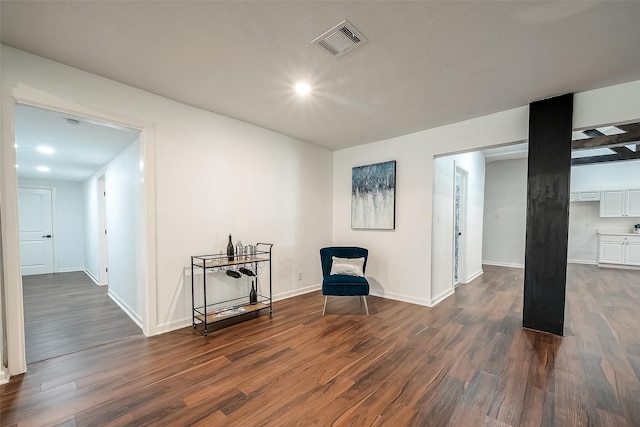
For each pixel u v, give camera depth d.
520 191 6.70
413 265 3.76
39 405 1.65
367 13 1.58
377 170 4.14
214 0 1.48
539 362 2.16
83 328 2.84
